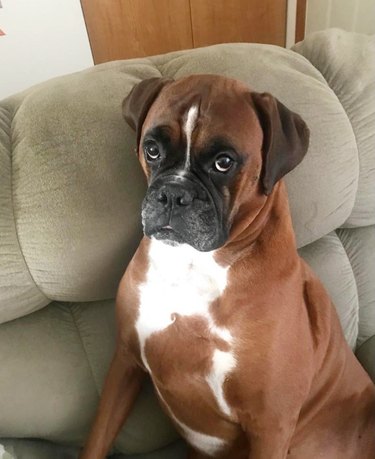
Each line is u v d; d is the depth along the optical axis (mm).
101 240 1097
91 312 1240
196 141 896
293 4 2846
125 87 1148
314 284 1179
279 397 1024
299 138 983
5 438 1202
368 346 1507
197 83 933
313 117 1216
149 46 2746
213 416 1093
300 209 1258
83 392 1217
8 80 2574
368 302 1505
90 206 1073
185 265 994
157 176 927
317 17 2766
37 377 1177
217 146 888
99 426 1142
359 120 1291
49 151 1061
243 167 917
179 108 914
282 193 1048
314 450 1244
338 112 1250
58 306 1227
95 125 1090
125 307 1073
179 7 2689
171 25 2725
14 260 1063
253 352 992
